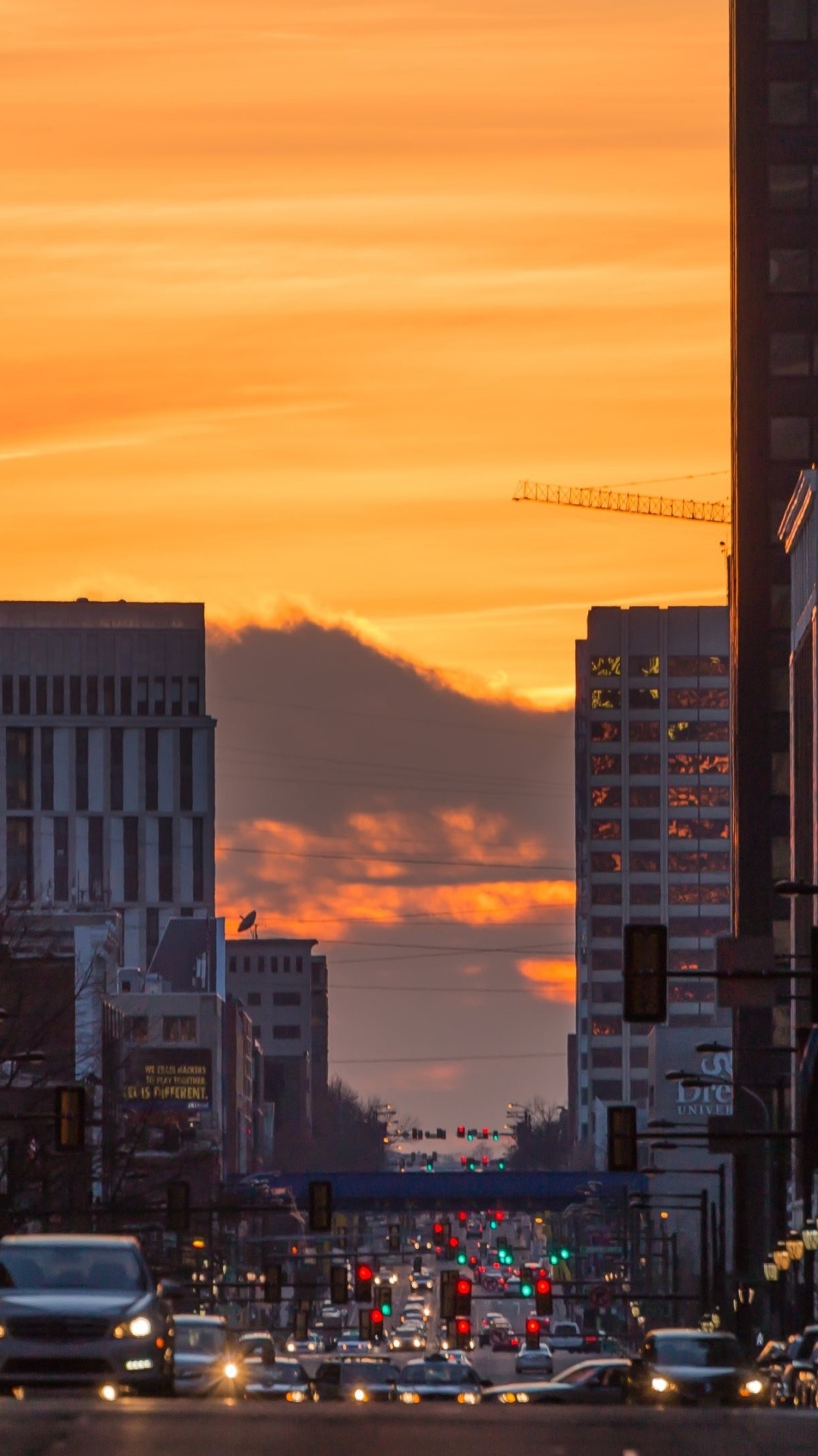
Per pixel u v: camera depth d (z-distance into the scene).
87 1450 80.31
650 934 157.00
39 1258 112.81
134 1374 106.56
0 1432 86.62
